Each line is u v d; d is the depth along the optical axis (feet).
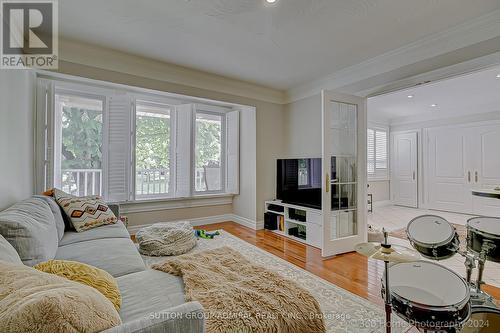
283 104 14.65
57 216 6.82
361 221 10.64
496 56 6.94
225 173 15.58
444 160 19.11
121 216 11.24
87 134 10.96
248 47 9.02
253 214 13.87
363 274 8.15
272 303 3.85
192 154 13.65
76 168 10.74
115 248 6.16
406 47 8.79
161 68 10.65
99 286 3.61
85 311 2.19
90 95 10.92
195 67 10.89
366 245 4.37
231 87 12.71
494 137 16.70
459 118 18.33
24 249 4.21
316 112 12.59
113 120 11.35
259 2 6.50
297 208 11.70
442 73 8.04
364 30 7.80
